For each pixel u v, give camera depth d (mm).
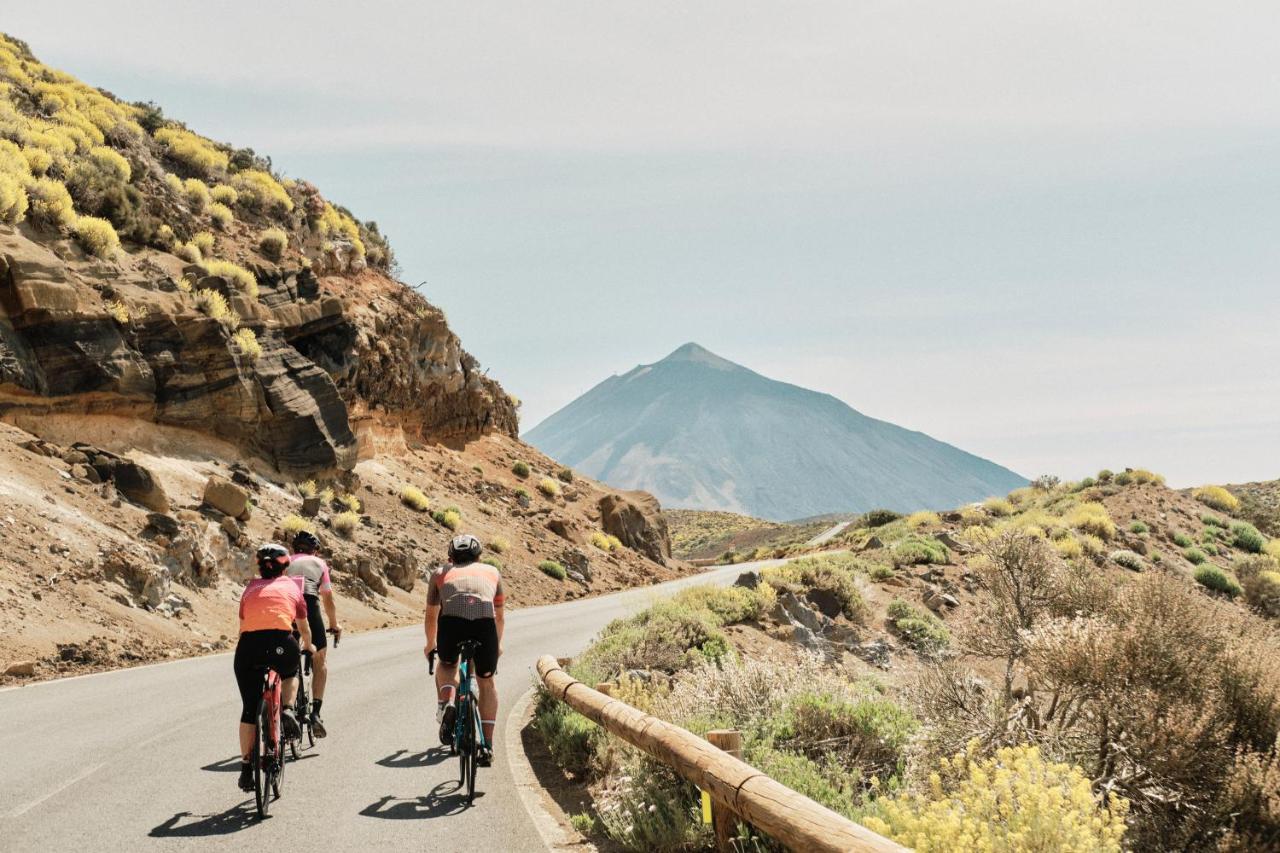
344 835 6238
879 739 8602
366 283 49906
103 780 7648
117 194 31078
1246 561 40594
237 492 25281
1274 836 5938
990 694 9141
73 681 13281
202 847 5883
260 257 38125
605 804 7238
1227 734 6633
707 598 22375
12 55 39969
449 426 55969
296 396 32781
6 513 17422
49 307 23281
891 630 25703
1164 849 6043
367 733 10141
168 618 18578
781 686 10414
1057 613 13586
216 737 9562
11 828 6242
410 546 34375
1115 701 7062
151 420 26641
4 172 26109
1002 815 4820
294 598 7227
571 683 9531
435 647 8008
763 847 5266
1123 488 53219
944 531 41875
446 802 7211
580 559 47031
